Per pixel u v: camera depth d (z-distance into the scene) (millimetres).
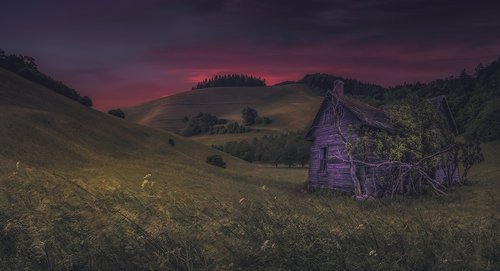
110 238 6773
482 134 47156
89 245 6355
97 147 39438
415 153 21875
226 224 7828
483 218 10062
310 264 5590
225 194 17344
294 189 29078
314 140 29172
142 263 5641
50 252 5977
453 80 85500
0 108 38438
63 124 41094
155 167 30766
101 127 51031
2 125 32094
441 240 6984
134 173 23703
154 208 10102
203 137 161750
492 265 5906
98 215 9094
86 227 7738
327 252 5781
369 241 6609
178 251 5742
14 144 28625
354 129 24234
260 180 33875
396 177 22781
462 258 6160
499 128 45312
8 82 51312
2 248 6262
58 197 12055
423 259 5988
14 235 6895
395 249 6340
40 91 55875
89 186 15414
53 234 6805
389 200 19500
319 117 28703
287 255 5758
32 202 10695
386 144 22656
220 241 6750
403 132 23969
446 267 5781
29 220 7969
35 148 29516
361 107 27125
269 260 5770
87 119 51969
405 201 18969
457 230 8203
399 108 25000
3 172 16359
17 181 14305
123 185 16797
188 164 44094
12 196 11367
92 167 26938
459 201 17984
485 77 76562
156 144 54125
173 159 46219
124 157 38938
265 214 8602
